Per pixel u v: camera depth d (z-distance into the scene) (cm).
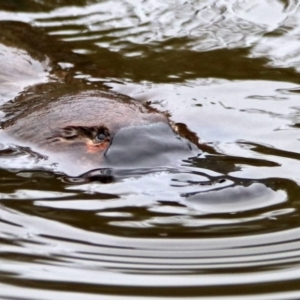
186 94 1394
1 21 1636
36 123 1168
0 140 1161
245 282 843
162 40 1625
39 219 952
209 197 952
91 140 1093
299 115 1298
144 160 1033
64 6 1738
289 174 1033
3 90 1319
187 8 1750
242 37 1633
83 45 1584
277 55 1559
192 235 905
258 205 948
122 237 908
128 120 1100
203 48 1593
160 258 878
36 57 1473
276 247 887
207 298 817
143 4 1764
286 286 835
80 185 1016
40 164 1084
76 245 902
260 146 1148
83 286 841
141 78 1462
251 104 1350
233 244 894
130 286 837
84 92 1249
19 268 871
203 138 1177
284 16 1709
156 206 950
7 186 1032
